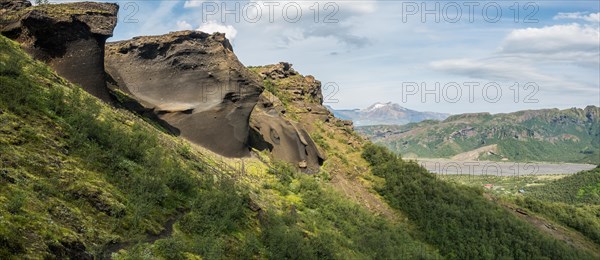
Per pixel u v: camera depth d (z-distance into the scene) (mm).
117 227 16500
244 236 21578
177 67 39531
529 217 57500
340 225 34688
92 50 30188
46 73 24344
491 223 44719
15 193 14328
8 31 28391
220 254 18359
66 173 17141
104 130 21250
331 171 46094
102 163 19234
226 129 38719
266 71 60750
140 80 38594
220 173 30812
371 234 34875
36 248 12648
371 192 45469
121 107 31828
